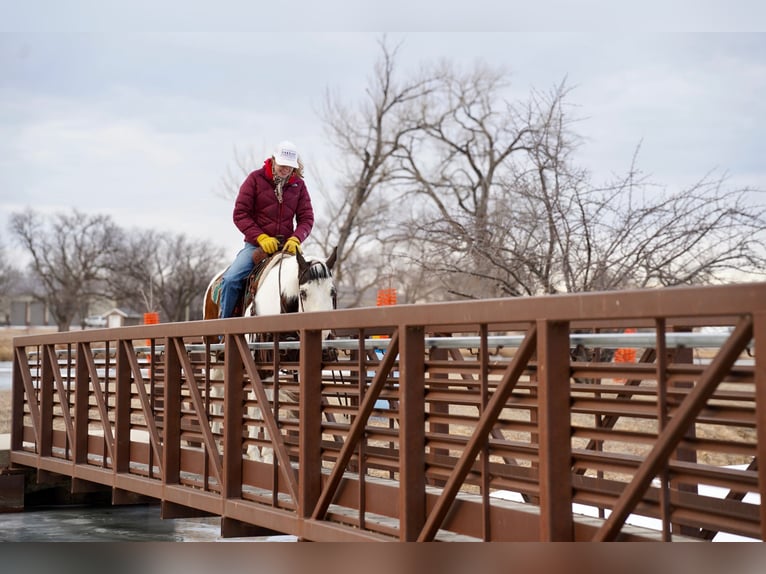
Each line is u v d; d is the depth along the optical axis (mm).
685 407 3848
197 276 78562
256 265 10016
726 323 4984
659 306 3906
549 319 4418
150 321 23859
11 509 12391
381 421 13500
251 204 10195
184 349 8312
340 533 6020
